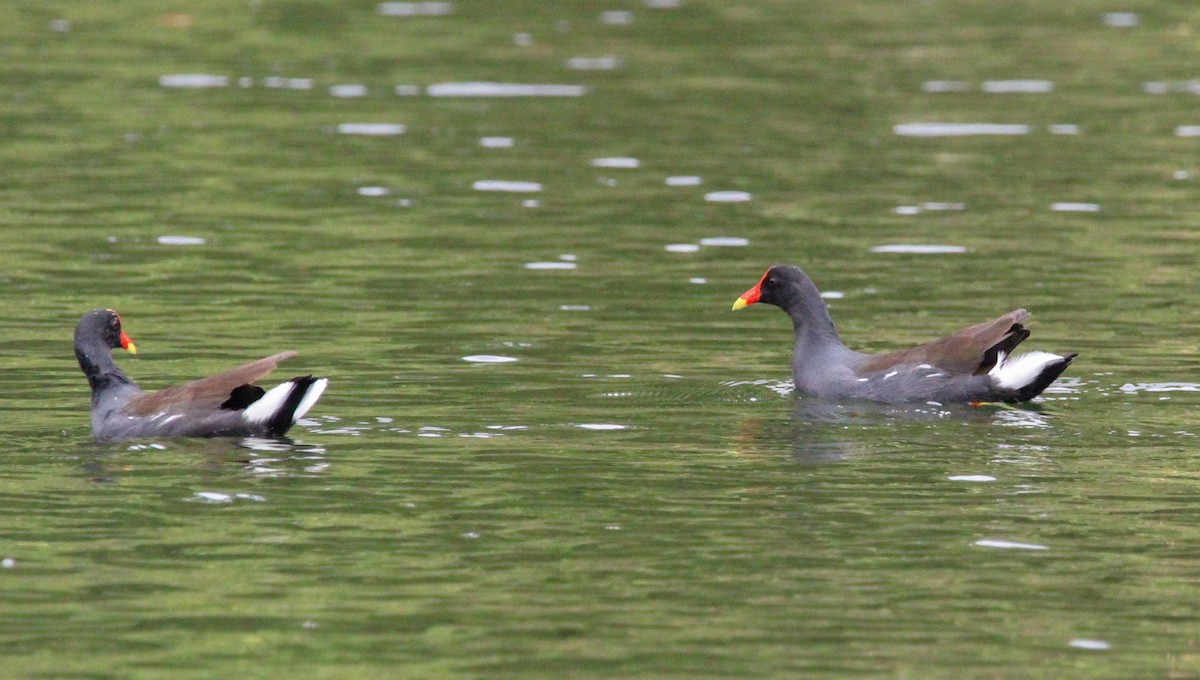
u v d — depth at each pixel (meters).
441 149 30.06
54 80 35.31
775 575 11.34
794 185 27.66
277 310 20.00
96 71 36.38
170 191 26.70
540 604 10.83
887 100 34.62
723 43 40.78
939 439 14.84
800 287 17.22
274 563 11.51
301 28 42.16
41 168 28.06
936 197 26.81
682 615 10.66
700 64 38.09
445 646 10.17
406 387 16.67
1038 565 11.55
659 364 17.92
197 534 12.06
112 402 14.84
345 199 26.41
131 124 31.61
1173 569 11.46
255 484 13.27
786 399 16.53
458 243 23.75
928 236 24.30
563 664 9.93
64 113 32.34
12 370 17.20
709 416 15.76
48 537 11.96
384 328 19.20
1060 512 12.67
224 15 43.69
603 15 44.47
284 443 14.49
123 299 20.44
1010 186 27.56
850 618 10.63
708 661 9.98
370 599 10.89
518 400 16.23
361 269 22.17
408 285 21.39
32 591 10.97
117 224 24.53
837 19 44.28
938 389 16.20
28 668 9.83
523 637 10.30
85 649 10.10
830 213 25.77
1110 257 23.00
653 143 30.70
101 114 32.31
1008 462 14.03
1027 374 15.95
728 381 17.25
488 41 40.72
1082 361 17.91
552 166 28.91
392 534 12.10
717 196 26.91
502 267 22.41
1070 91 35.69
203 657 10.00
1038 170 28.70
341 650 10.11
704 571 11.41
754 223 25.12
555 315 20.02
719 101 34.31
